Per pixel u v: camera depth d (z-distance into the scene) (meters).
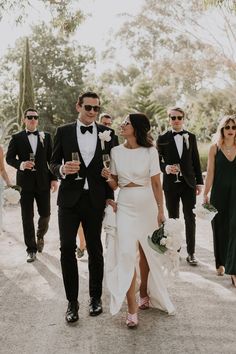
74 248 3.98
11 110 46.03
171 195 5.84
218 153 5.07
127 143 4.04
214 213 4.70
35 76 45.12
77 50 46.38
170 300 4.39
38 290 4.82
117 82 43.72
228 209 5.04
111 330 3.73
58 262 5.93
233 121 4.98
